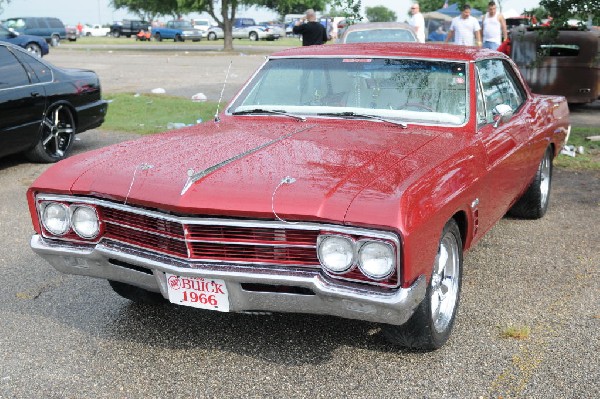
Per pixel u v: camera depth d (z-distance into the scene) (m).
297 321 4.13
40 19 41.28
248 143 3.99
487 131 4.45
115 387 3.43
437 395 3.30
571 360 3.62
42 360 3.71
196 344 3.87
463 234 3.98
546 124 5.75
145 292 4.33
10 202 7.02
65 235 3.72
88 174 3.68
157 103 13.56
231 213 3.20
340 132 4.19
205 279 3.32
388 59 4.70
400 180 3.31
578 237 5.73
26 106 8.29
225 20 36.16
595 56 11.71
